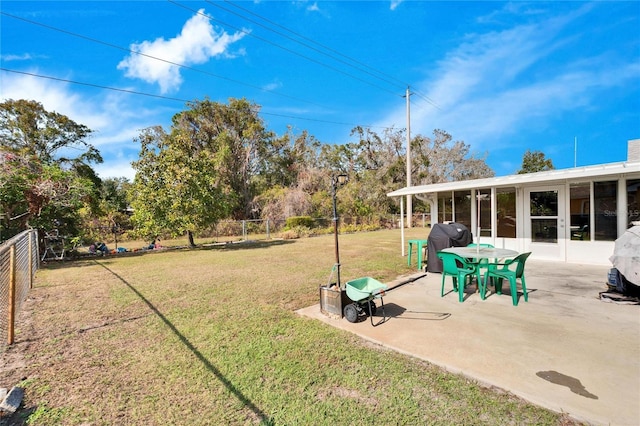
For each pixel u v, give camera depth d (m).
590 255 7.16
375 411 2.19
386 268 7.55
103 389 2.54
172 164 12.75
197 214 12.86
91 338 3.60
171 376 2.72
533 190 8.05
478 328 3.60
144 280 6.82
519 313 4.07
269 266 8.30
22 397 2.43
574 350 2.98
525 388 2.38
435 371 2.70
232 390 2.49
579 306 4.30
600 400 2.21
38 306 4.90
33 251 7.53
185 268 8.31
